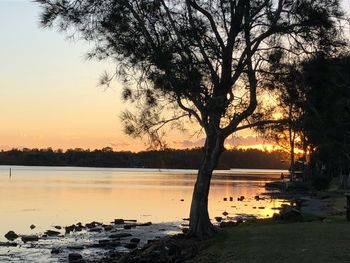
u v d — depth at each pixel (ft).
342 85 58.44
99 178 401.08
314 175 228.22
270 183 275.59
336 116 61.05
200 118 57.31
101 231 95.81
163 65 47.67
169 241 54.13
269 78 58.23
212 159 58.29
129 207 149.59
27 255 69.67
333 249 42.70
